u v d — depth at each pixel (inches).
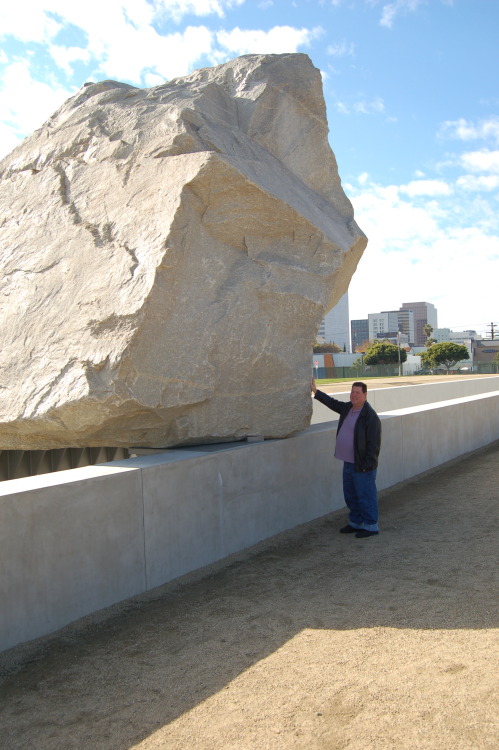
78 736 116.4
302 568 205.5
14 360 203.3
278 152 267.7
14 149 274.7
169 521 195.6
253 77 273.1
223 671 138.2
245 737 112.7
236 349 217.0
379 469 325.1
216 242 218.5
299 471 256.5
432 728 111.3
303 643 150.2
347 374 2778.1
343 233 267.0
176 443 220.4
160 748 111.4
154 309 188.5
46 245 225.8
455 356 2965.1
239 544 224.7
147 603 178.5
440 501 296.2
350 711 118.7
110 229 214.4
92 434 199.8
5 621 149.3
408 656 139.9
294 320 237.8
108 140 240.5
